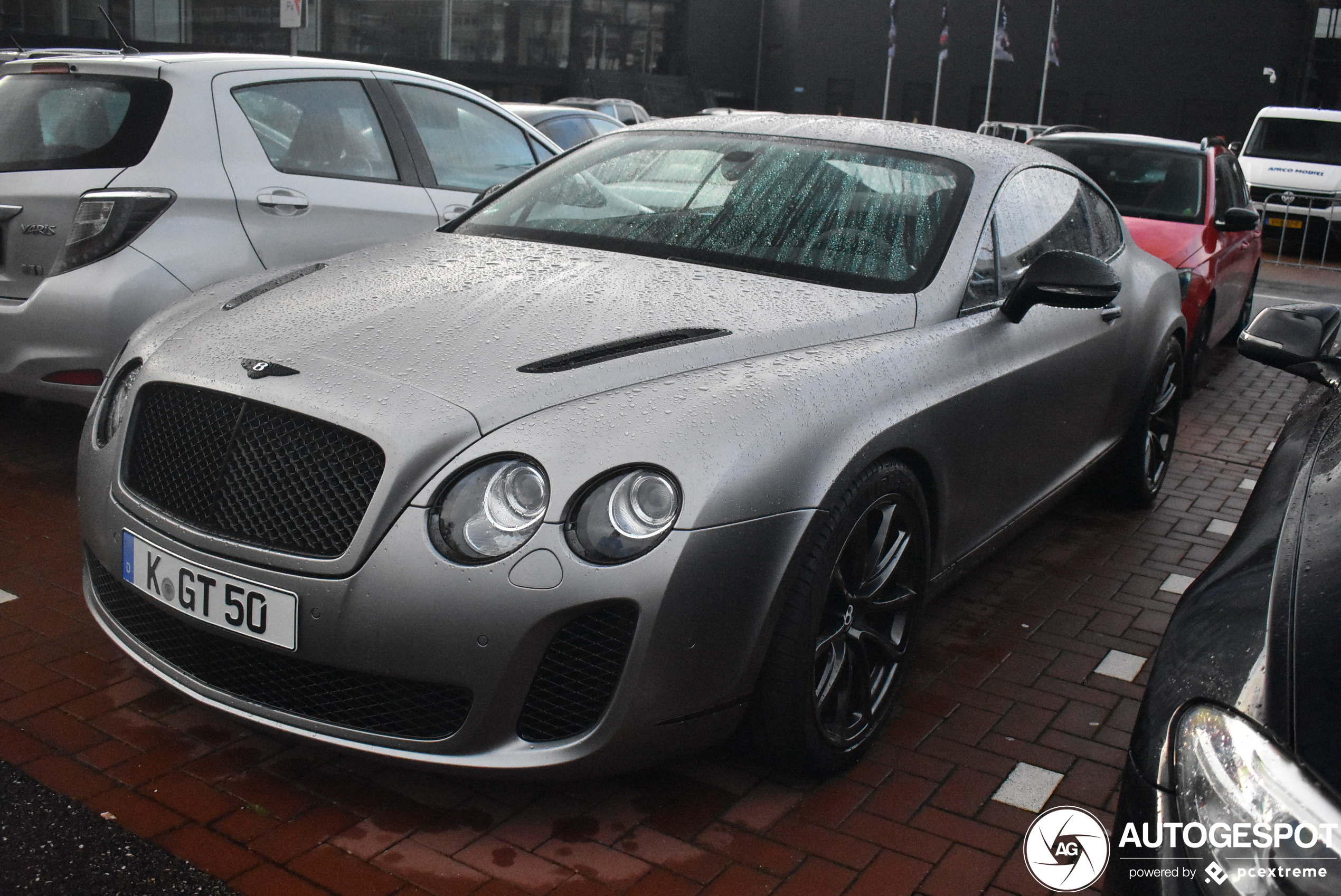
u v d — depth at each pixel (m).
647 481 2.20
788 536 2.33
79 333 3.96
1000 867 2.42
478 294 2.84
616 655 2.21
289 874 2.26
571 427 2.25
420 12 42.38
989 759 2.86
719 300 2.86
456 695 2.24
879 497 2.60
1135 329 4.35
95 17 34.34
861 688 2.74
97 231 3.99
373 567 2.20
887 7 46.19
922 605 2.93
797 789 2.66
